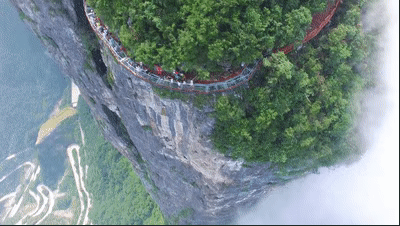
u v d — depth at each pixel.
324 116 40.84
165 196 65.56
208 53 31.78
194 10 30.62
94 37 41.31
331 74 40.47
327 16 39.03
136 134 51.03
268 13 32.81
